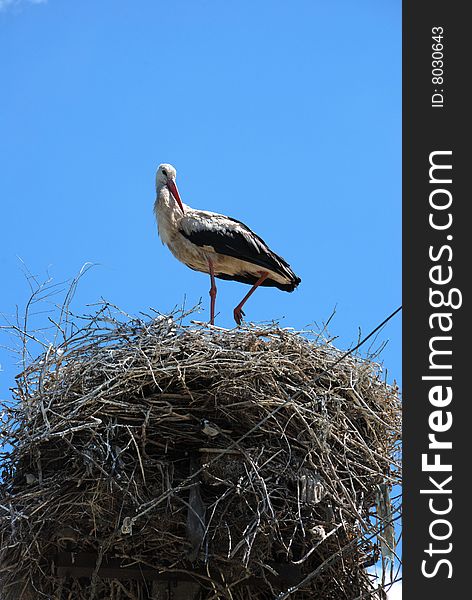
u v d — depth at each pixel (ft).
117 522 39.58
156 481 40.96
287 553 39.86
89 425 40.27
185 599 41.16
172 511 40.16
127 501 40.14
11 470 42.55
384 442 44.98
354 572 42.34
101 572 40.37
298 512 39.99
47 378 43.19
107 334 43.68
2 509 40.86
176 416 41.65
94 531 40.40
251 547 39.37
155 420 41.57
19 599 41.16
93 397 41.11
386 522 40.88
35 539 40.24
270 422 41.98
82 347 43.52
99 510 40.16
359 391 44.86
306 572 41.98
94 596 41.24
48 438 40.65
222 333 44.16
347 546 38.40
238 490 39.68
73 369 42.91
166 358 42.75
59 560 40.47
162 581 41.45
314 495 40.78
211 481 40.98
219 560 40.24
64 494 40.50
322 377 44.01
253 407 42.01
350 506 41.42
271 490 40.37
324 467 41.52
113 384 42.06
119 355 42.96
